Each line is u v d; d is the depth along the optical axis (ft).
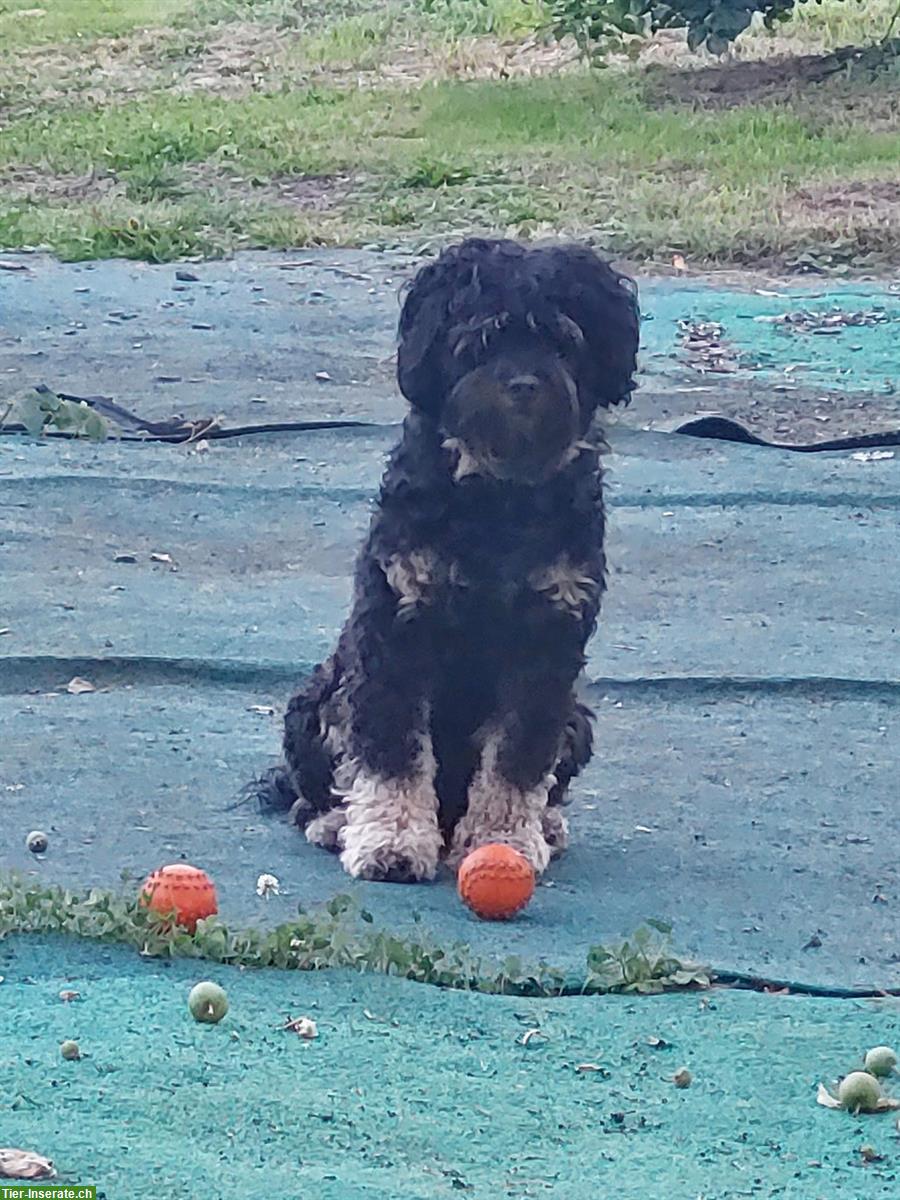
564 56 36.27
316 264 23.44
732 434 16.26
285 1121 7.91
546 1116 8.07
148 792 10.67
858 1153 7.92
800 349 19.43
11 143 31.27
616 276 10.21
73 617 12.69
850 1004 8.95
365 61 37.37
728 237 24.03
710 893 9.89
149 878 9.41
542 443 9.59
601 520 9.95
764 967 9.23
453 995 8.82
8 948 8.95
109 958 8.93
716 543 14.20
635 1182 7.71
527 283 9.82
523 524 9.71
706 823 10.59
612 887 9.94
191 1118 7.89
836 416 17.12
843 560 13.98
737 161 28.53
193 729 11.41
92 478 14.84
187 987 8.74
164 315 20.40
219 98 34.99
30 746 11.09
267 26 40.83
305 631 12.64
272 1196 7.48
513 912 9.57
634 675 12.17
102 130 32.19
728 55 34.40
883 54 33.73
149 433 16.17
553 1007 8.81
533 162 28.86
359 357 18.84
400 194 27.50
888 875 10.12
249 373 18.15
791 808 10.77
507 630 9.82
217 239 24.67
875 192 26.66
